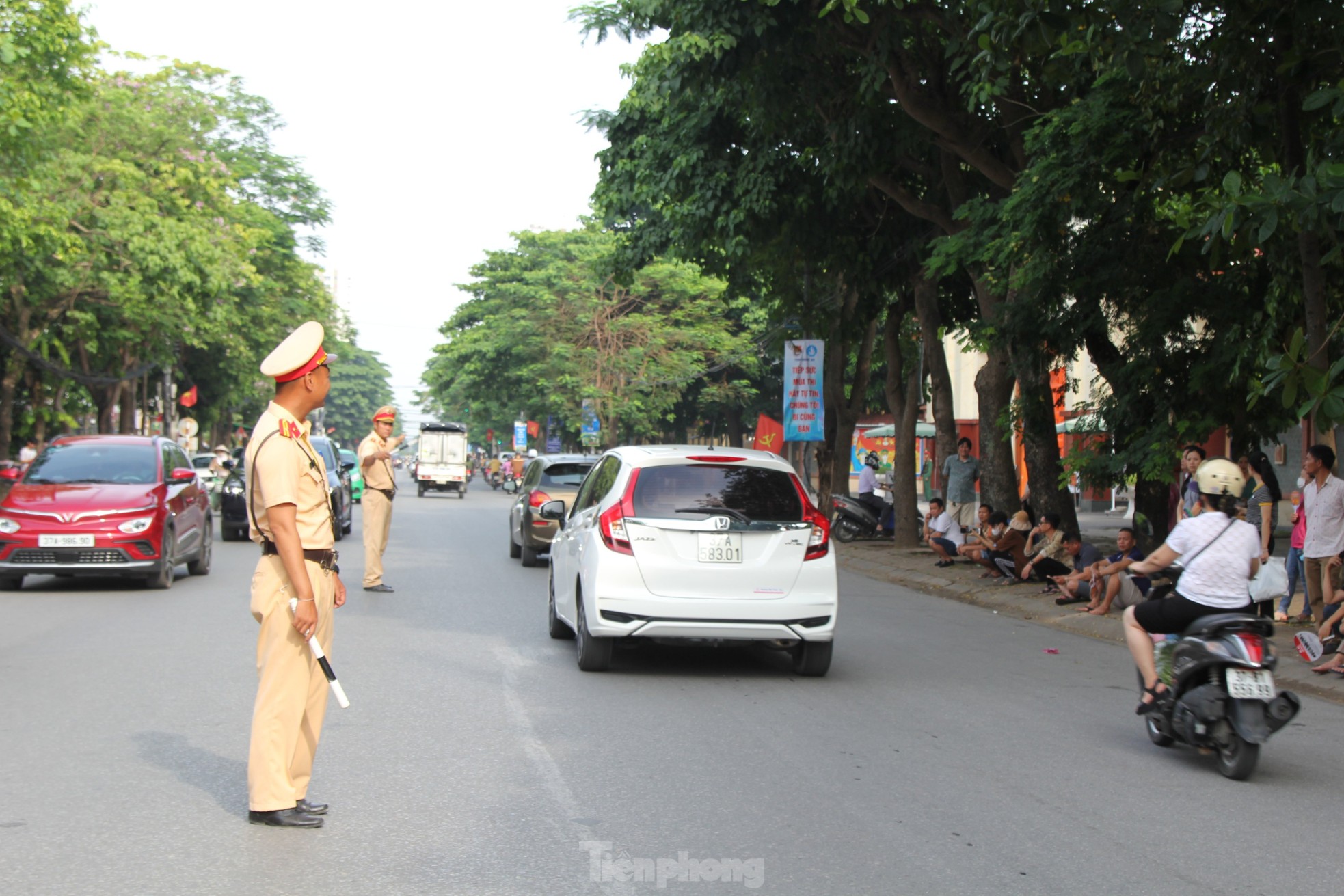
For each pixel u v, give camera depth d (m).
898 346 22.38
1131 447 13.34
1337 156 9.65
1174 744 7.21
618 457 9.70
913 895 4.48
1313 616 12.33
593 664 9.08
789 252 20.12
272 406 5.16
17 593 13.55
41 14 18.64
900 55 15.33
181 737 6.72
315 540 5.20
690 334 48.84
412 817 5.34
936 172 18.38
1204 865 4.95
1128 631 7.32
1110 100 12.20
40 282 27.12
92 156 27.31
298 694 5.19
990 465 18.47
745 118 18.08
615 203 20.12
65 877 4.48
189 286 28.27
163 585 14.01
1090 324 13.87
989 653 10.80
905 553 21.31
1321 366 9.95
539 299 50.41
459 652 9.90
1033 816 5.61
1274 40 10.47
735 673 9.37
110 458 14.67
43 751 6.37
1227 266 12.84
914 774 6.32
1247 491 12.99
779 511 9.07
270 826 5.16
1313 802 6.06
